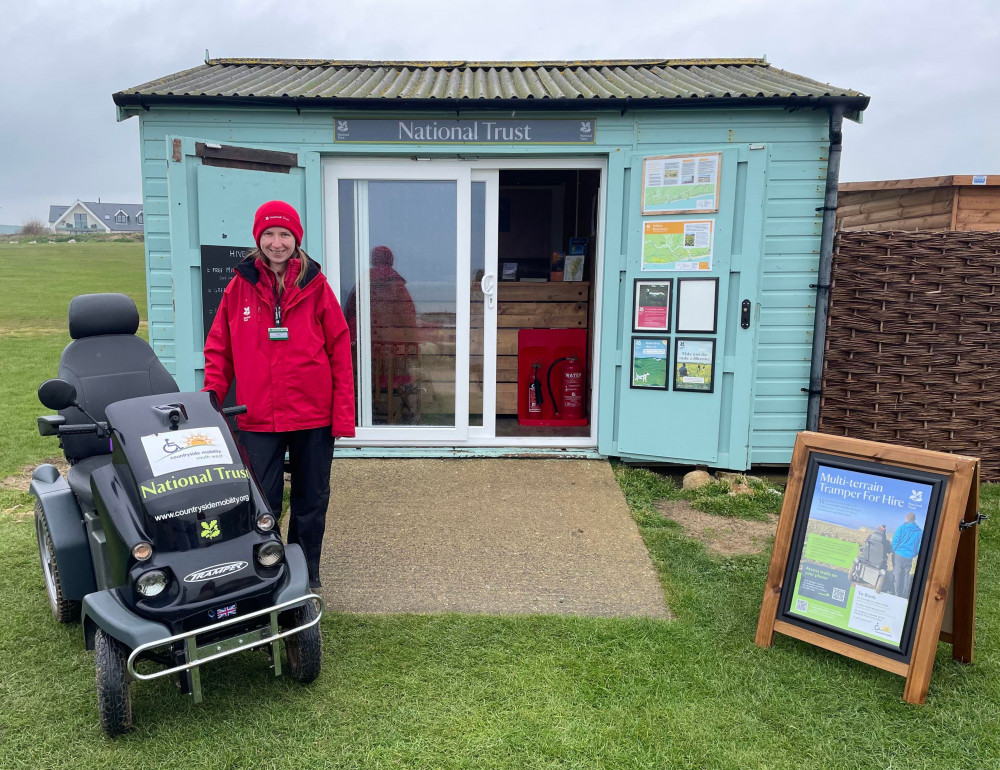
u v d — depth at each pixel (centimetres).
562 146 540
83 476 317
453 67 680
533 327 702
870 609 293
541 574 388
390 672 294
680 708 273
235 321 325
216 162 501
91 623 263
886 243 538
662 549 421
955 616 299
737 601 359
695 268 526
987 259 525
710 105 523
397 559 405
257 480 299
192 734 256
